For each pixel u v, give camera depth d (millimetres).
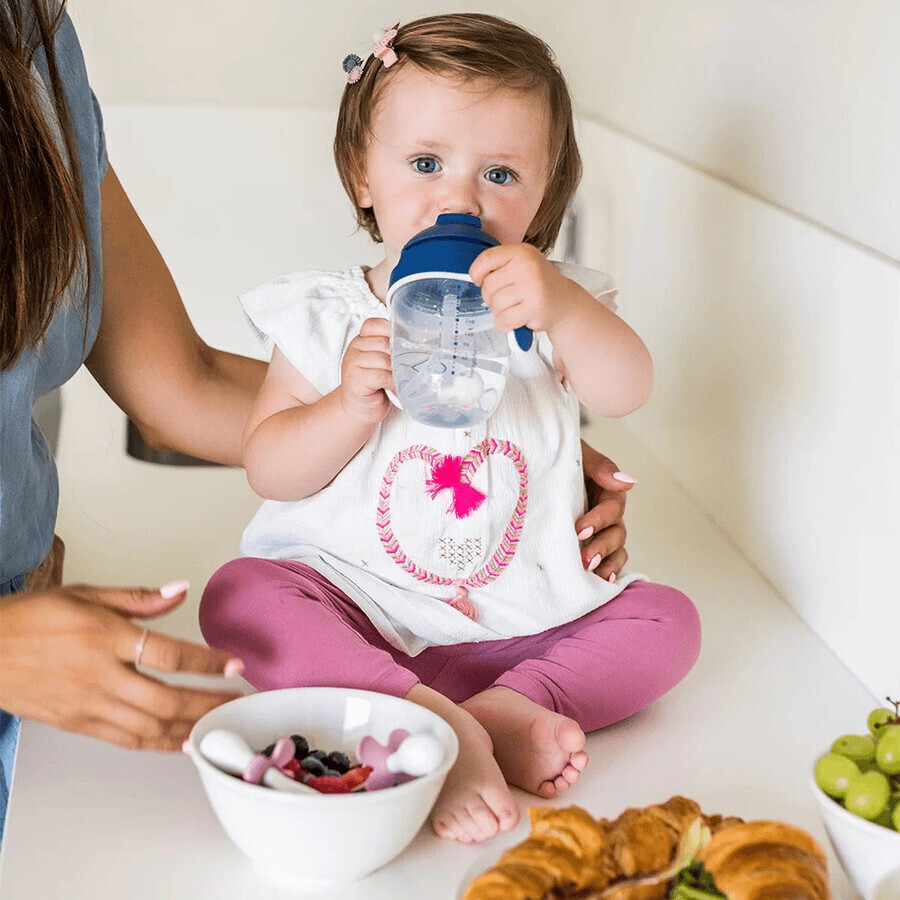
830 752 780
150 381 1322
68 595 851
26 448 1088
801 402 1277
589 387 1104
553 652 1075
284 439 1110
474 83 1091
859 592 1152
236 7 2100
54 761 974
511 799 894
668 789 960
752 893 690
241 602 1043
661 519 1542
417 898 816
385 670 970
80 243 1124
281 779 808
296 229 2078
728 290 1475
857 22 1187
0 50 969
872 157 1159
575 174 1277
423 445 1121
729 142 1516
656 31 1779
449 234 965
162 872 836
